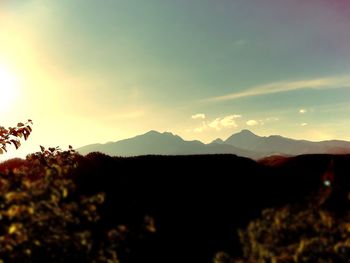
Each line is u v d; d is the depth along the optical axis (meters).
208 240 16.97
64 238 7.96
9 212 7.64
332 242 8.40
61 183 8.53
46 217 7.95
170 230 17.36
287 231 9.16
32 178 12.52
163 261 14.75
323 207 9.95
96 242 9.42
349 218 9.11
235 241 16.64
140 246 14.71
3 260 7.43
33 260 7.61
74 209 8.76
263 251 8.89
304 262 8.12
